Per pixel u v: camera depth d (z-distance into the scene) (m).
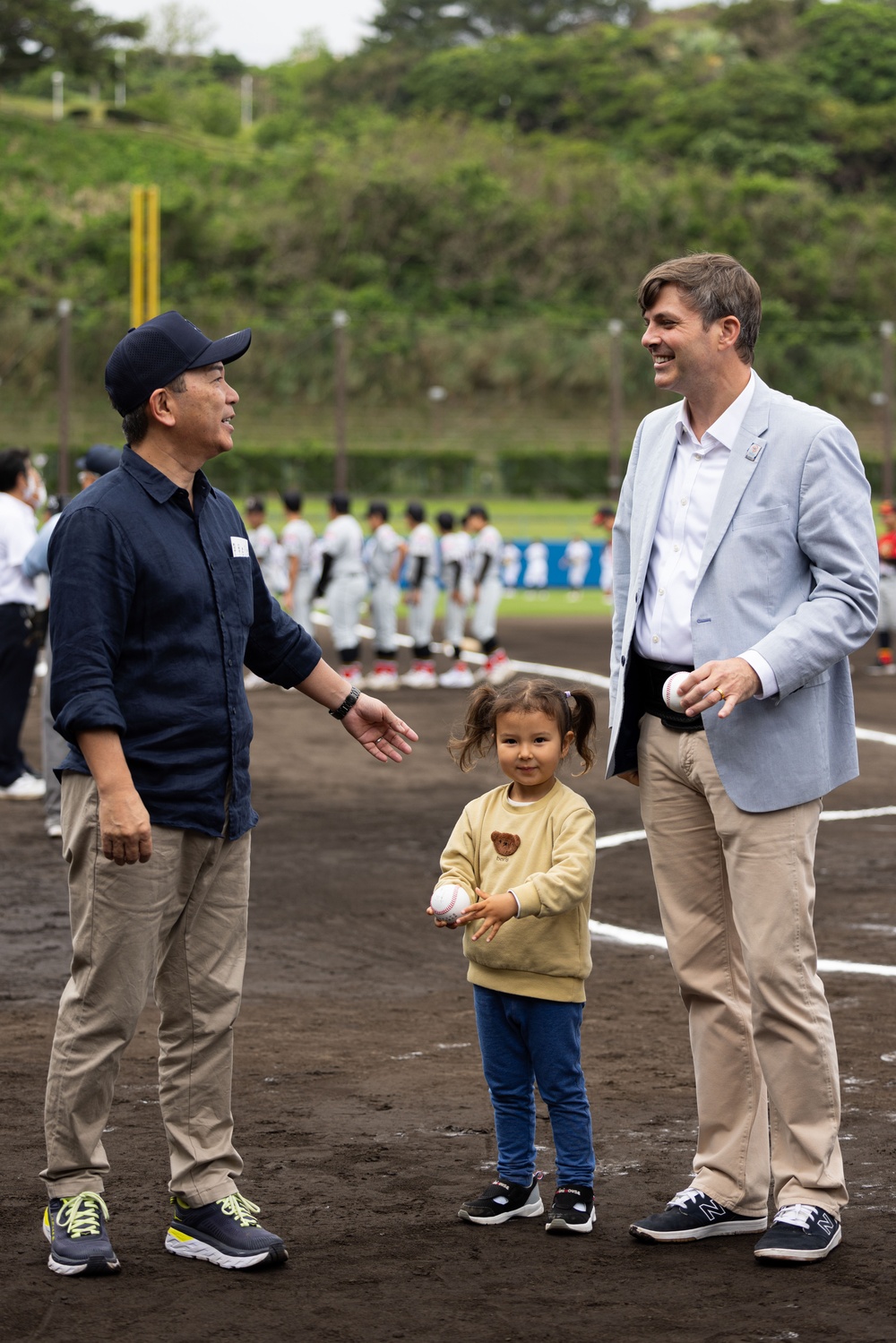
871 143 101.00
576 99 112.31
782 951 3.67
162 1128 4.55
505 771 3.90
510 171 89.38
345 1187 4.04
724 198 85.50
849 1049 5.27
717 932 3.90
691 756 3.80
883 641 20.45
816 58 113.44
